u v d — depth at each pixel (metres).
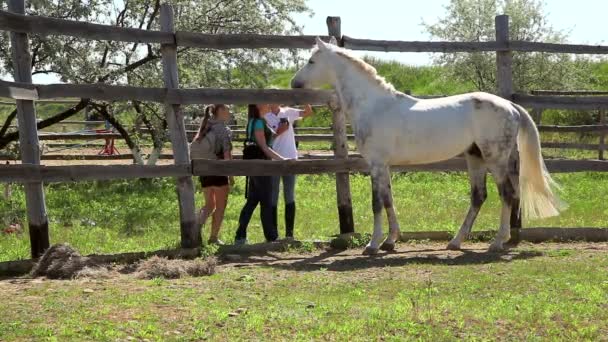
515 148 9.20
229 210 13.62
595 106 9.90
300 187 16.88
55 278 7.38
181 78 14.92
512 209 9.74
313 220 12.34
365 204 14.24
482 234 9.78
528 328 5.43
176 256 8.55
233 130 21.94
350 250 9.23
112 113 15.82
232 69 15.83
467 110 8.82
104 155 19.33
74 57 13.32
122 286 6.86
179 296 6.39
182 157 8.68
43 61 13.63
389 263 8.19
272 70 15.87
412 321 5.54
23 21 7.66
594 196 14.95
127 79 14.60
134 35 8.35
